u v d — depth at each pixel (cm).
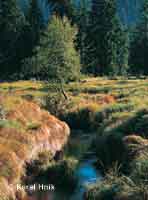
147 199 1397
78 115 3519
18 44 6781
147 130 2323
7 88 4959
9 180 1664
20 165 1814
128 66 7856
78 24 7012
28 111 2517
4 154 1755
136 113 2748
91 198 1595
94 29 6862
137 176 1564
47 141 2217
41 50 5781
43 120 2520
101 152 2261
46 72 5675
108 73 6881
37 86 5088
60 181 1884
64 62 5566
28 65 6438
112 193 1534
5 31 6850
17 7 7112
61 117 3603
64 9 6719
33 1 7056
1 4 6931
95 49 6862
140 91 4425
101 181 1716
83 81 5706
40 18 7012
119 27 7244
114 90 4706
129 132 2388
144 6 7712
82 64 6894
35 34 6844
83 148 2512
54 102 3766
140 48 7438
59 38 5603
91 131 3222
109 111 3344
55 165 2002
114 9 6919
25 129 2170
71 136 2925
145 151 1888
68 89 4816
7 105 2405
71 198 1706
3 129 2008
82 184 1862
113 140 2225
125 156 1997
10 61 6769
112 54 6875
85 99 4112
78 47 6956
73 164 2044
